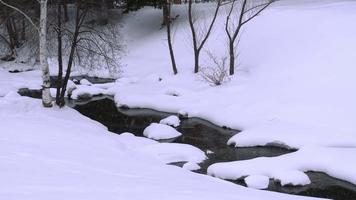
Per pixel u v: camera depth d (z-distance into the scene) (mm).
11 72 29281
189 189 8398
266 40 24328
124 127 19234
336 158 13992
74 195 7156
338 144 15414
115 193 7500
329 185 12992
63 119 17375
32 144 12102
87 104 23234
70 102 23656
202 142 17172
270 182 13219
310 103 18375
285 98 19219
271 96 19719
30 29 26484
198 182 9914
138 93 23297
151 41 31359
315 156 14266
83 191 7492
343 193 12469
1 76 27719
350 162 13703
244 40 25469
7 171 8625
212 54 25734
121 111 21859
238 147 16500
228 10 29406
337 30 21766
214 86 22312
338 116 17109
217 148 16453
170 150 14977
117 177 9086
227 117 19156
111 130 18781
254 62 23500
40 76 28047
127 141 15680
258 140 16469
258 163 14031
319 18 23438
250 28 25953
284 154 15219
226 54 25188
